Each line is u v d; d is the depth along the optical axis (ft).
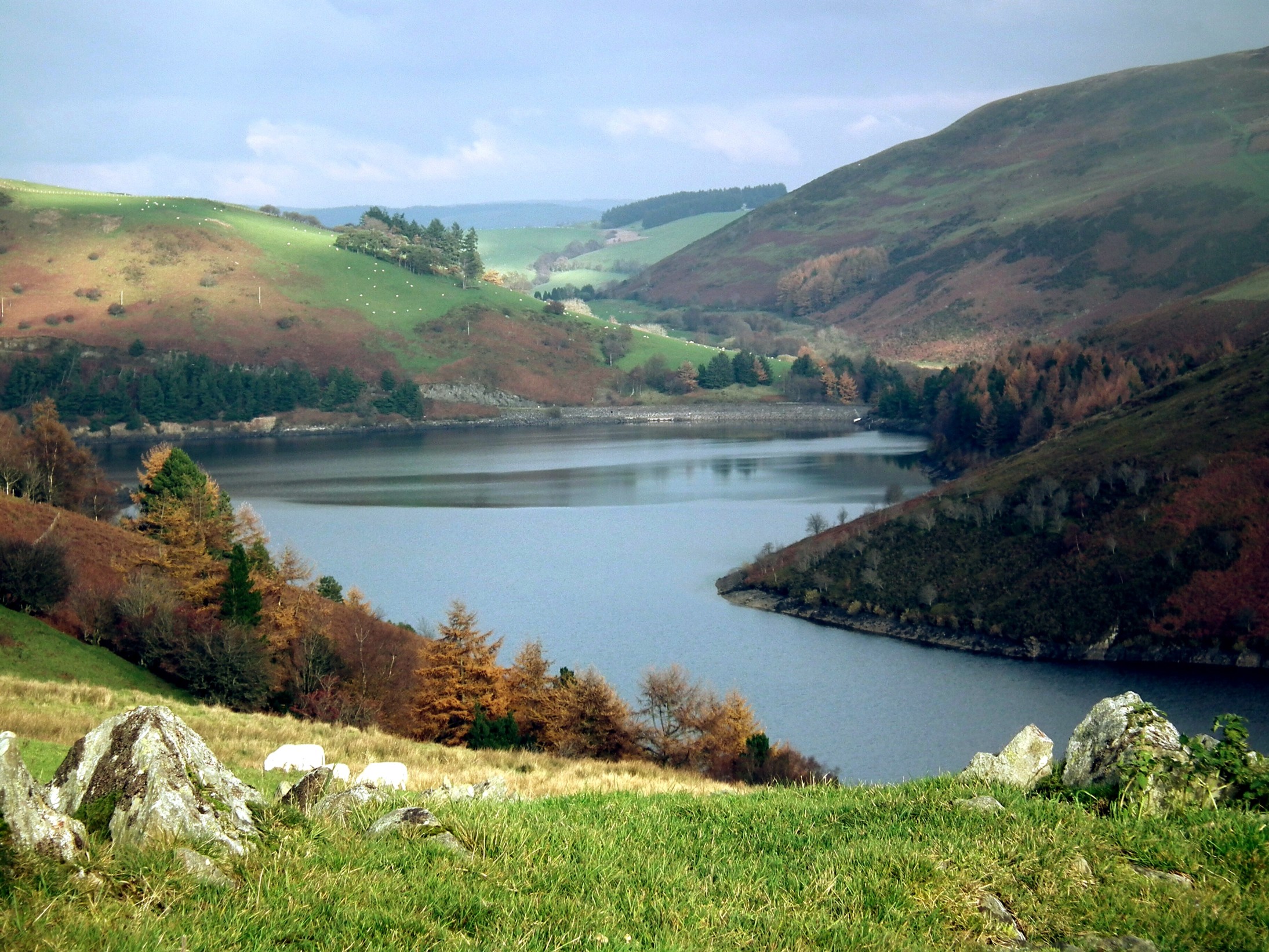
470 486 570.46
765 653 286.66
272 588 199.72
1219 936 26.96
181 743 31.12
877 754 211.20
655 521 458.91
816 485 552.00
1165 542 323.57
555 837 33.22
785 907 28.48
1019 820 33.94
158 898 24.99
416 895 26.86
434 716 160.56
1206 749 37.91
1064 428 550.36
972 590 331.98
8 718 88.58
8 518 225.97
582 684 155.74
